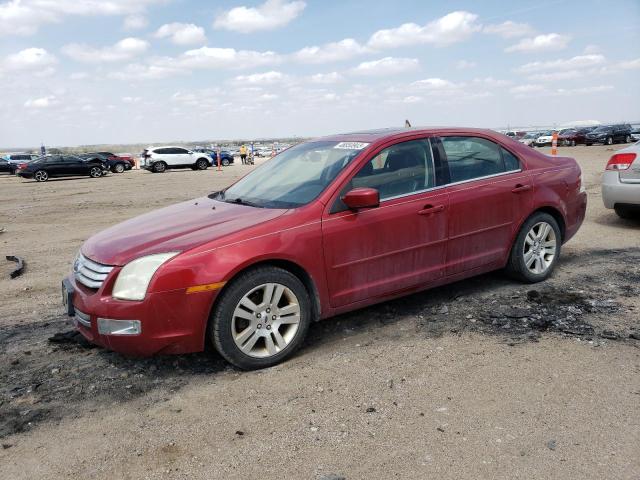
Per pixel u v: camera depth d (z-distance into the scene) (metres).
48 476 2.71
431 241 4.50
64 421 3.23
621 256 6.29
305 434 2.96
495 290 5.19
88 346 4.32
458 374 3.57
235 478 2.62
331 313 4.14
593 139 44.81
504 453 2.70
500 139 5.13
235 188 5.05
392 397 3.32
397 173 4.43
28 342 4.48
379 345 4.11
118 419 3.23
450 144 4.79
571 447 2.73
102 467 2.77
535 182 5.17
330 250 4.01
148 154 35.91
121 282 3.53
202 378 3.72
